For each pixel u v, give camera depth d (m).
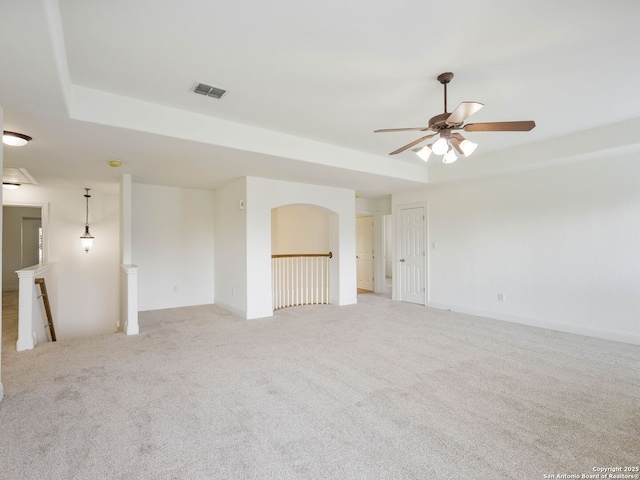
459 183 5.96
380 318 5.43
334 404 2.54
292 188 5.87
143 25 2.09
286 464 1.85
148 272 5.98
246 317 5.32
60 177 5.22
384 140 4.45
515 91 3.04
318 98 3.16
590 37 2.24
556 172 4.75
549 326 4.79
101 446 2.01
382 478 1.74
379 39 2.26
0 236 2.59
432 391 2.76
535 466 1.84
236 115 3.56
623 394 2.70
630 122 3.74
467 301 5.83
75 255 6.29
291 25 2.11
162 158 4.16
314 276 6.83
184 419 2.32
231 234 5.84
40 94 2.41
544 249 4.86
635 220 4.07
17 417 2.33
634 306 4.07
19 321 3.76
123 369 3.21
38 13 1.58
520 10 1.98
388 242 10.56
